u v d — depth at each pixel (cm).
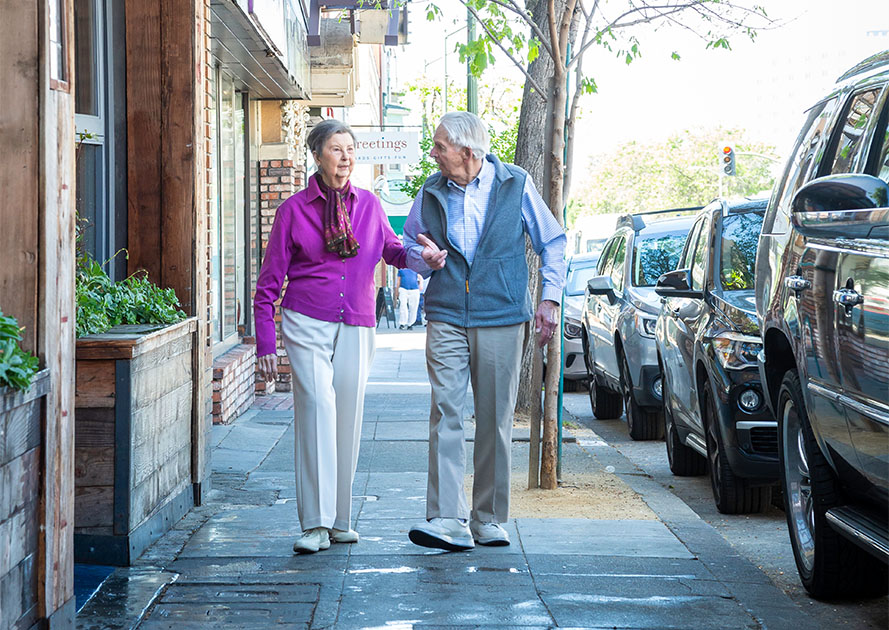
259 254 1455
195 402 682
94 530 542
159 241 682
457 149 566
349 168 572
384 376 1731
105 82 667
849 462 477
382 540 596
